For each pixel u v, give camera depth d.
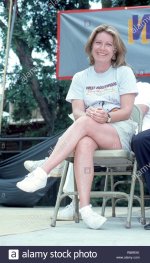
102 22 4.72
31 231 2.46
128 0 8.09
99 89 2.81
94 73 2.84
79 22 4.77
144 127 3.20
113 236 2.23
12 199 5.38
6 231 2.47
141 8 4.64
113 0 8.35
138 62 4.64
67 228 2.59
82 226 2.69
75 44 4.77
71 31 4.78
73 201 3.10
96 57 2.76
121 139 2.64
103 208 3.36
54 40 9.81
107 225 2.73
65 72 4.78
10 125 9.84
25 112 9.76
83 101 2.86
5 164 5.71
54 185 6.17
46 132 9.71
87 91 2.83
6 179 5.59
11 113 9.78
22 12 9.62
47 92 9.59
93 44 2.80
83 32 4.75
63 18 4.81
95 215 2.52
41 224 2.85
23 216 3.53
